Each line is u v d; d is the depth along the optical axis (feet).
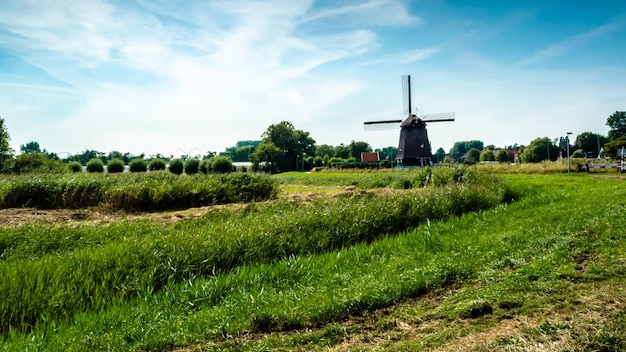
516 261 23.06
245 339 15.35
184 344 15.10
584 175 112.78
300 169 335.06
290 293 20.30
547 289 17.87
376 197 44.27
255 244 26.73
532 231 30.76
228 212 44.91
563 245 24.85
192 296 20.08
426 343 13.94
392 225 36.78
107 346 14.79
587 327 13.85
